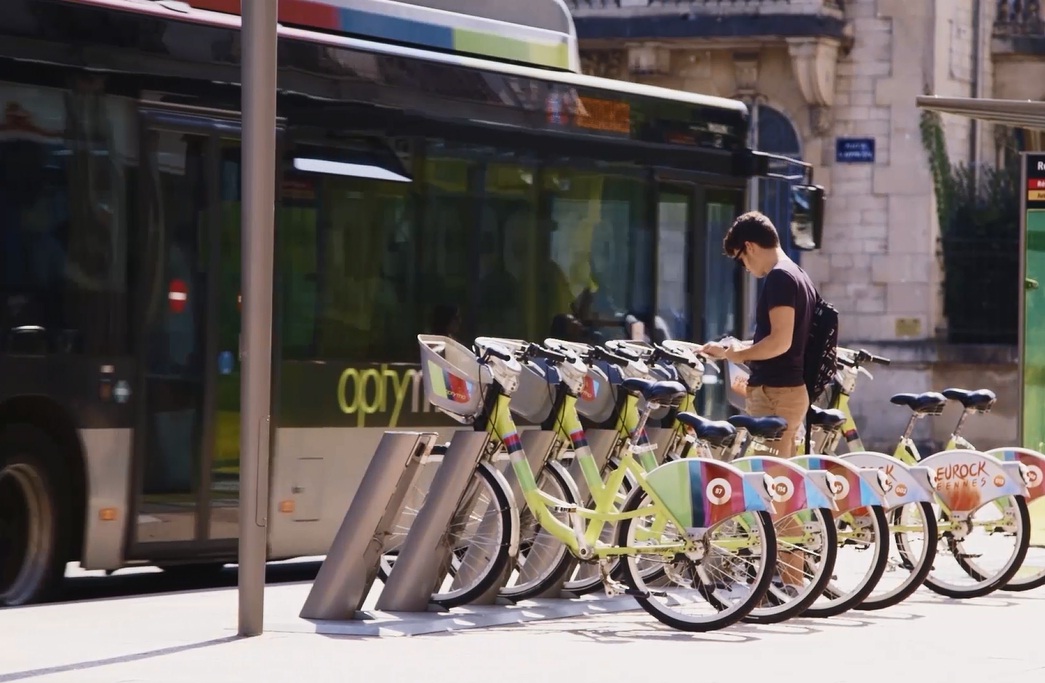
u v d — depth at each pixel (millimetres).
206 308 15648
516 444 13164
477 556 13305
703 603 13148
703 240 19984
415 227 17297
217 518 15719
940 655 12023
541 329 18328
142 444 15164
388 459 12844
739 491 12734
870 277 38031
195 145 15648
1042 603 15070
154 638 12102
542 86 18422
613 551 12984
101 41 14984
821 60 37625
